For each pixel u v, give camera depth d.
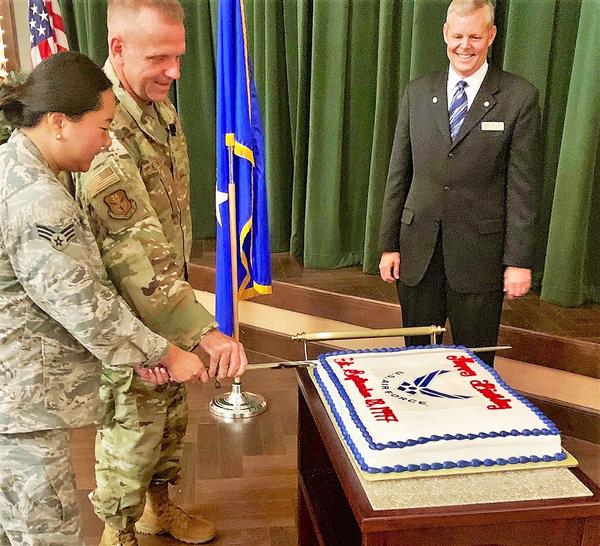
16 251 1.33
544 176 3.36
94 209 1.60
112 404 1.85
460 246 2.33
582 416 2.75
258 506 2.35
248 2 3.98
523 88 2.24
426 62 3.51
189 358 1.60
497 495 1.25
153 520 2.17
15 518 1.50
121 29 1.64
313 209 3.86
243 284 3.13
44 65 1.37
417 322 2.50
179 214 1.91
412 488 1.27
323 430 1.50
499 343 2.92
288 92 4.03
